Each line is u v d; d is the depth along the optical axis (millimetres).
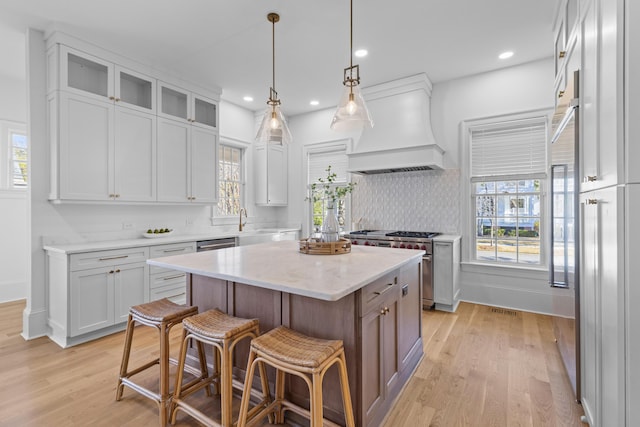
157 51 3375
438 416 1843
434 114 4215
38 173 2979
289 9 2670
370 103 4246
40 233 3012
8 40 3113
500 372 2316
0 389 2104
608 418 1460
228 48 3324
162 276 3434
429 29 2977
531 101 3643
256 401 1956
